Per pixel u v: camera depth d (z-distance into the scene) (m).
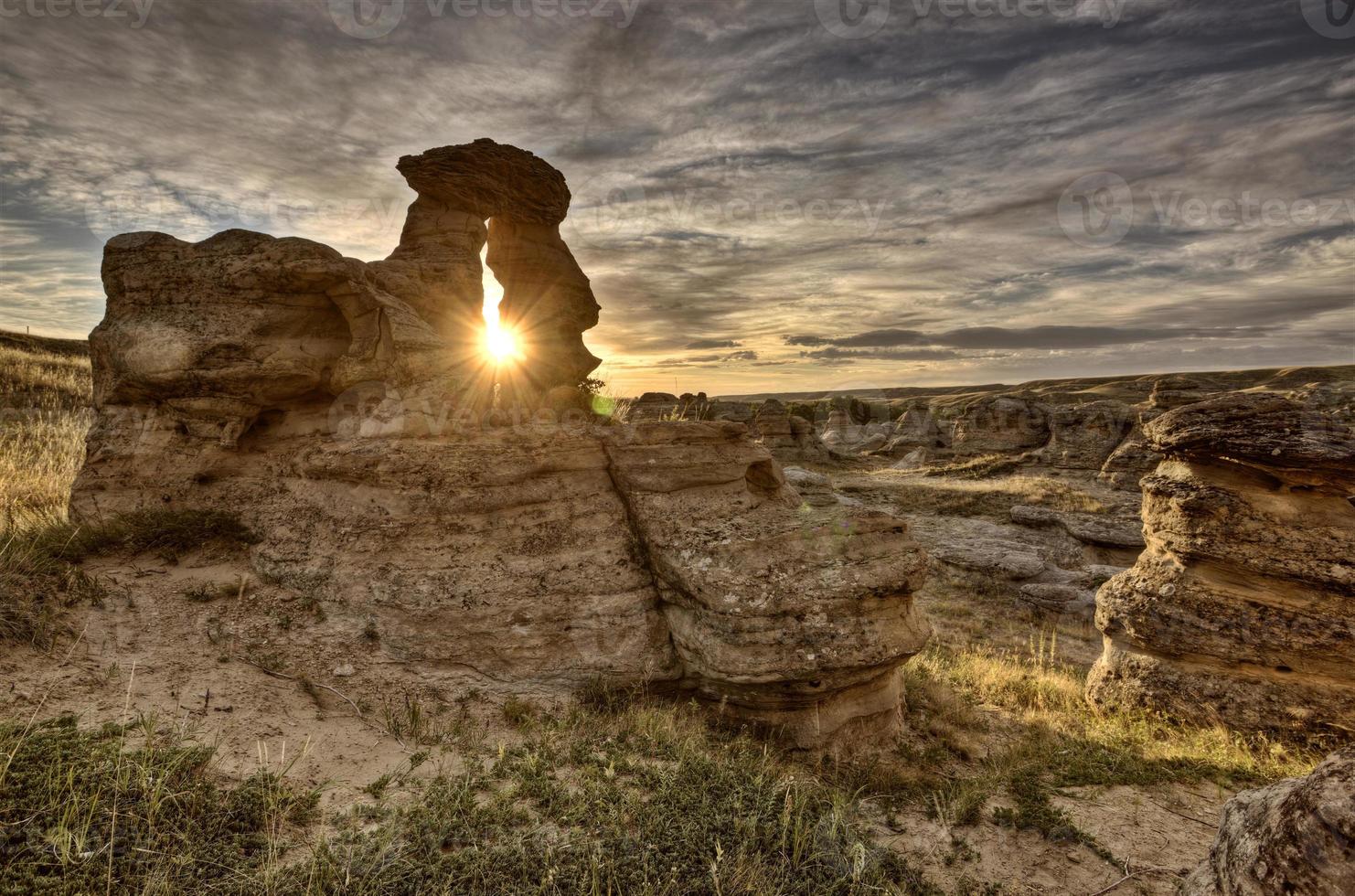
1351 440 9.62
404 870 4.08
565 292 12.51
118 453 8.91
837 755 7.86
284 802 4.62
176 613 7.12
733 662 7.37
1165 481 11.52
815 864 4.83
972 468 42.81
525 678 7.46
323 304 9.17
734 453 9.45
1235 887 3.40
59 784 3.97
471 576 7.65
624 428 9.34
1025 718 10.18
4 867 3.43
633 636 7.99
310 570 7.68
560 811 5.12
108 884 3.45
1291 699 9.60
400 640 7.23
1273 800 3.57
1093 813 6.80
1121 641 11.62
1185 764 8.31
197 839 3.99
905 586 8.16
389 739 6.11
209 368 8.48
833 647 7.54
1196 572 10.86
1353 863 2.86
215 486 9.04
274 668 6.67
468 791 5.19
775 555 8.10
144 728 5.07
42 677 5.52
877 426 69.19
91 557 7.94
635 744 6.66
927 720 9.45
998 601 21.55
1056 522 27.50
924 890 5.06
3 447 17.17
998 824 6.43
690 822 5.09
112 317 9.23
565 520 8.52
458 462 8.21
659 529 8.40
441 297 10.28
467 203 10.80
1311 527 9.98
